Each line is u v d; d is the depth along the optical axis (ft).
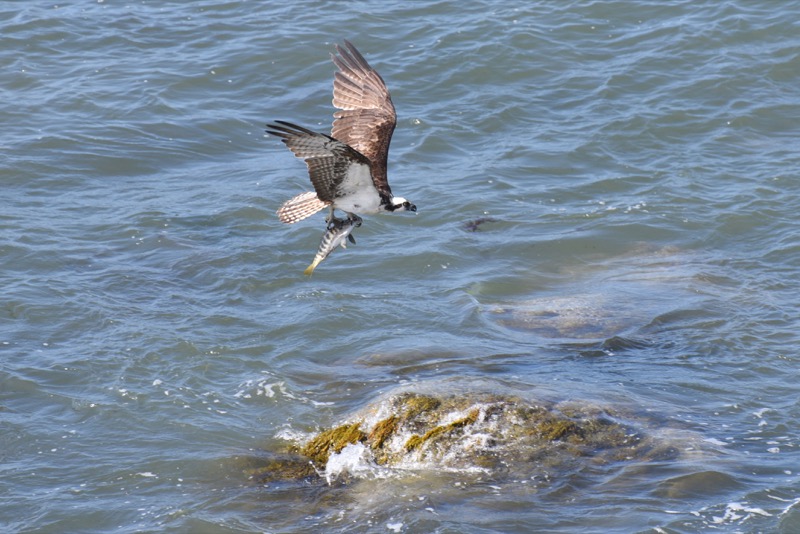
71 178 77.61
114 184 77.61
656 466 47.39
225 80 92.79
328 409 53.21
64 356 57.26
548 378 55.26
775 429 51.03
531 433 48.91
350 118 43.60
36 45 96.78
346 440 49.39
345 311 62.95
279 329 60.90
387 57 95.76
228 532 44.32
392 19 101.81
